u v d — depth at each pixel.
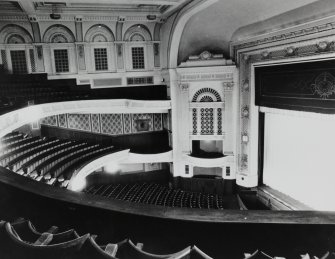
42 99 12.86
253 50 15.84
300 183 15.19
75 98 15.16
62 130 17.94
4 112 8.92
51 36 17.38
